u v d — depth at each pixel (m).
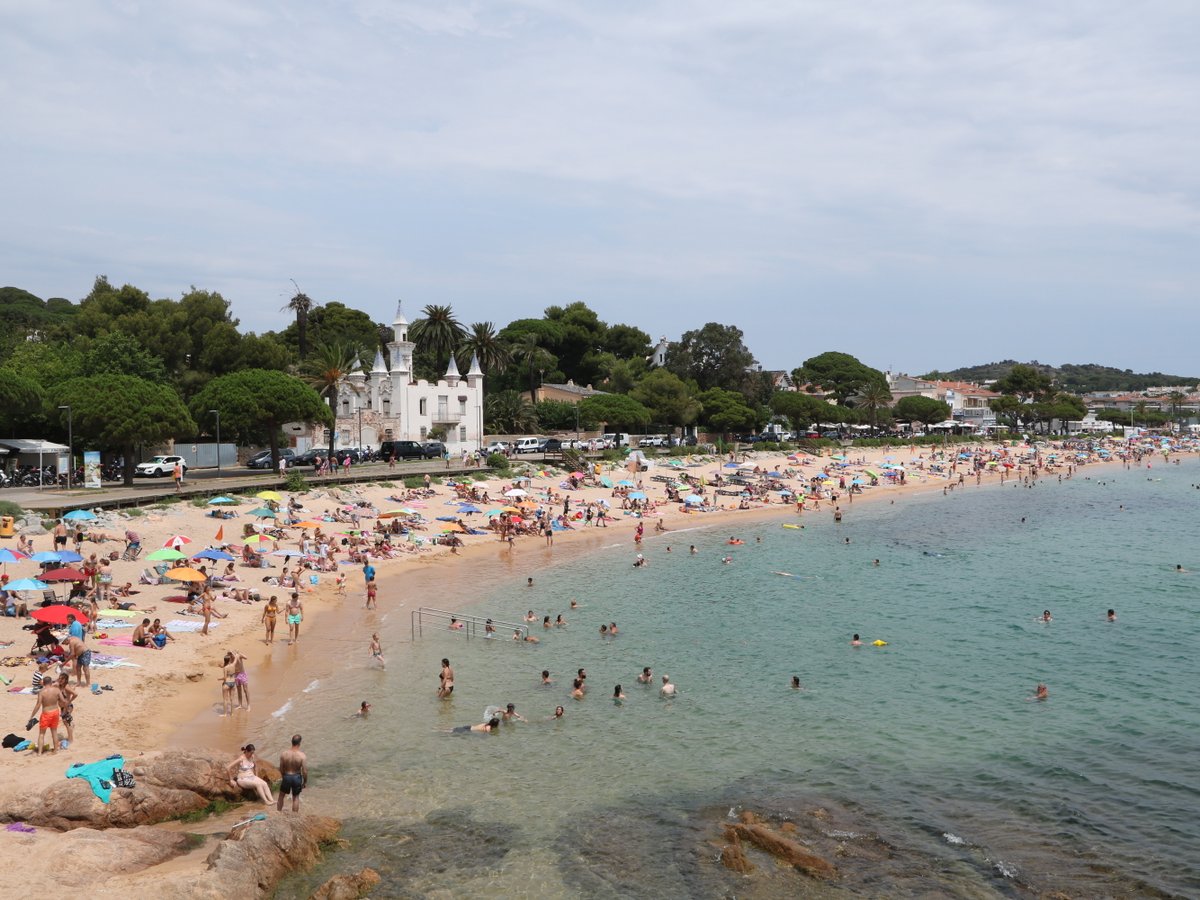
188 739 27.31
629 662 38.06
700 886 19.91
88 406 69.75
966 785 25.91
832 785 25.80
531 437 123.69
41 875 17.62
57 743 24.31
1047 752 28.45
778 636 42.78
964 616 47.16
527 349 152.38
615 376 161.50
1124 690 34.75
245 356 105.00
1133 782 26.17
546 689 34.03
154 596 42.25
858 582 56.44
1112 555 67.44
